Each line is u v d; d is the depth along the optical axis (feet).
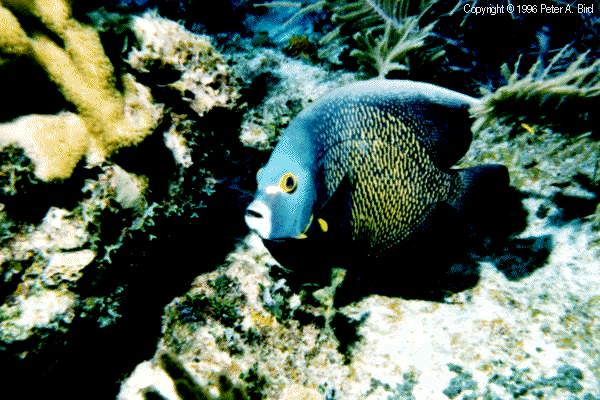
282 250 2.44
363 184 1.79
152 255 2.15
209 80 2.50
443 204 1.89
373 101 1.75
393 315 2.31
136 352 2.11
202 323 2.18
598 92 1.87
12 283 1.68
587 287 2.18
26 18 1.85
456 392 1.99
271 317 2.23
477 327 2.17
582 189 2.46
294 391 2.05
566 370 1.95
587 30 2.90
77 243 1.80
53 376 1.79
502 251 2.43
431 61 3.29
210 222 2.68
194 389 1.60
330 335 2.23
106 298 1.87
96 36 2.06
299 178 1.70
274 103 3.97
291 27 5.53
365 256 2.02
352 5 3.69
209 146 2.51
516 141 2.75
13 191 1.72
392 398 2.02
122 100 2.12
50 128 1.84
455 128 1.85
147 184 2.14
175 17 5.67
